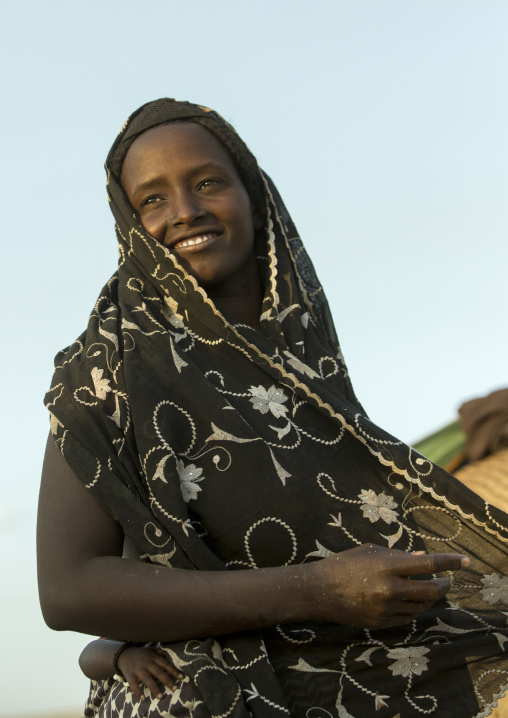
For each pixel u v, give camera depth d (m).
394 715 2.68
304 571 2.60
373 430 3.01
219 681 2.55
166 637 2.62
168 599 2.57
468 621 2.85
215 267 3.29
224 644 2.66
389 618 2.56
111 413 2.91
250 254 3.49
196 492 2.82
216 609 2.57
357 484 2.95
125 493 2.77
